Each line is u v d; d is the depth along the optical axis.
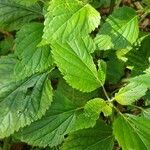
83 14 0.18
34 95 0.21
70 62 0.19
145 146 0.18
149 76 0.19
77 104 0.21
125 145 0.17
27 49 0.20
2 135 0.20
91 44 0.19
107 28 0.21
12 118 0.20
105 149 0.20
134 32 0.21
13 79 0.21
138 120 0.18
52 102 0.20
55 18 0.18
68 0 0.19
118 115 0.19
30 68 0.20
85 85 0.19
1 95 0.21
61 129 0.20
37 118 0.20
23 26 0.21
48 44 0.20
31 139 0.20
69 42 0.19
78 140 0.20
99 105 0.19
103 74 0.19
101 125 0.20
